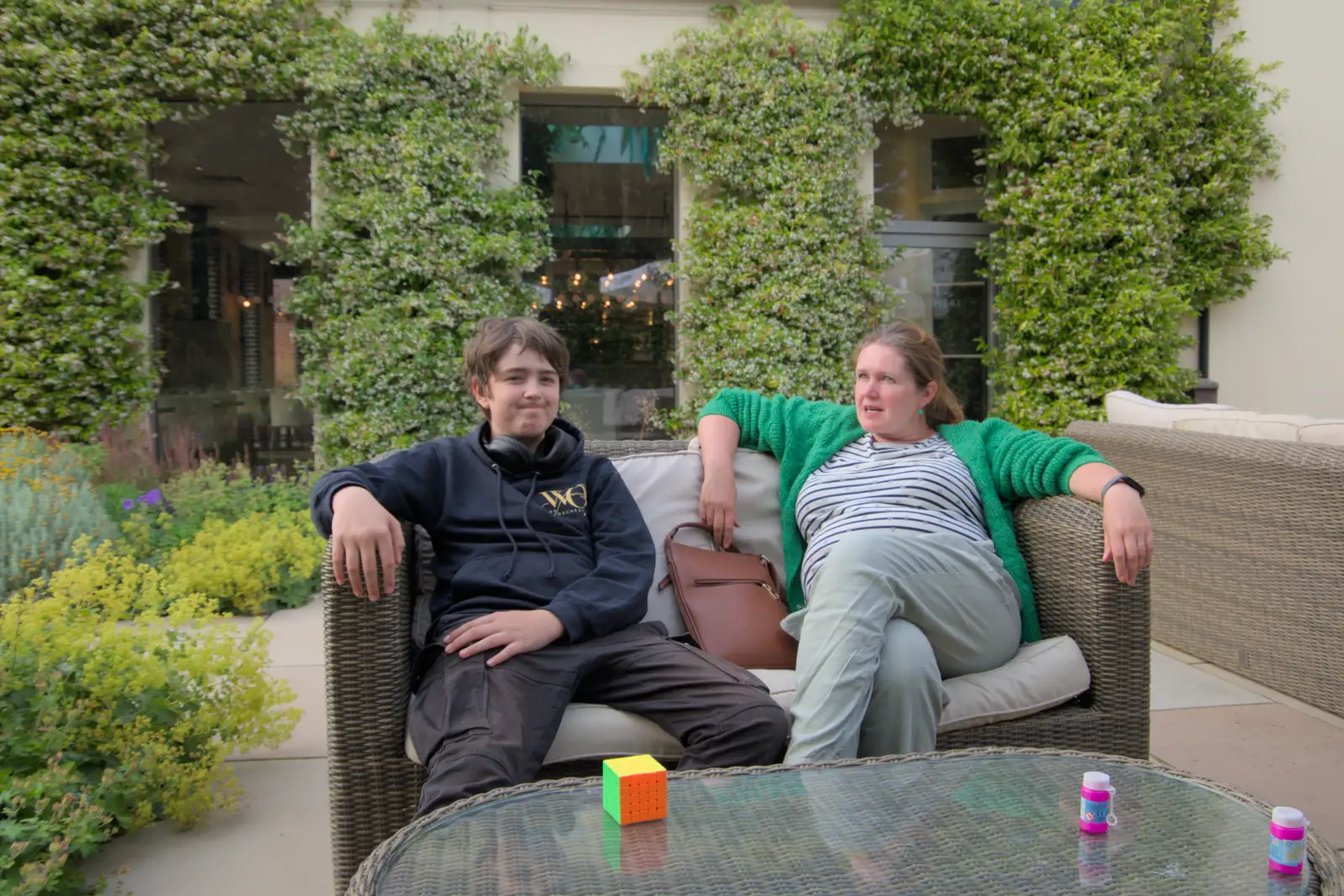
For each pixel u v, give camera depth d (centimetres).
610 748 179
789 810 127
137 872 203
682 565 222
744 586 220
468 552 197
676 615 224
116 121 566
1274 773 252
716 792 133
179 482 533
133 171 588
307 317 603
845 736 169
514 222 619
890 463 230
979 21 645
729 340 630
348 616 175
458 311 601
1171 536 371
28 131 557
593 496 212
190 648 246
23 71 551
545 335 210
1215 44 712
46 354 560
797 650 205
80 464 505
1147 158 674
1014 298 684
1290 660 313
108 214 574
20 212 557
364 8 615
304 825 225
